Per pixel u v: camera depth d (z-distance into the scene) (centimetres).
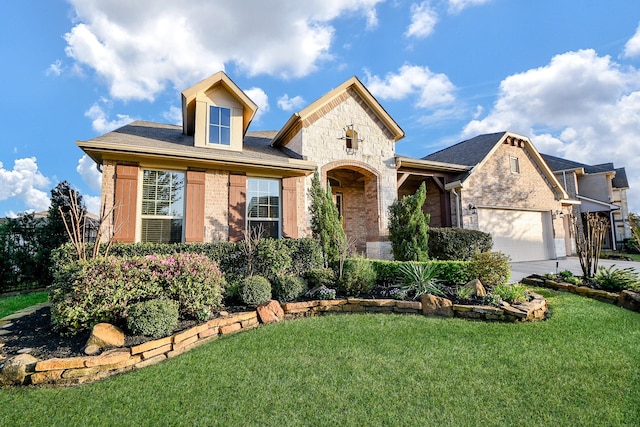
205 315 546
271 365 425
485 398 348
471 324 593
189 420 316
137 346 436
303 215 1138
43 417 322
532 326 579
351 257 953
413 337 524
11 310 705
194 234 944
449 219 1498
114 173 886
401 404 338
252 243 851
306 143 1205
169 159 920
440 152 2092
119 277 498
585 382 379
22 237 1007
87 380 394
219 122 1089
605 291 769
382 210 1309
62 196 1062
